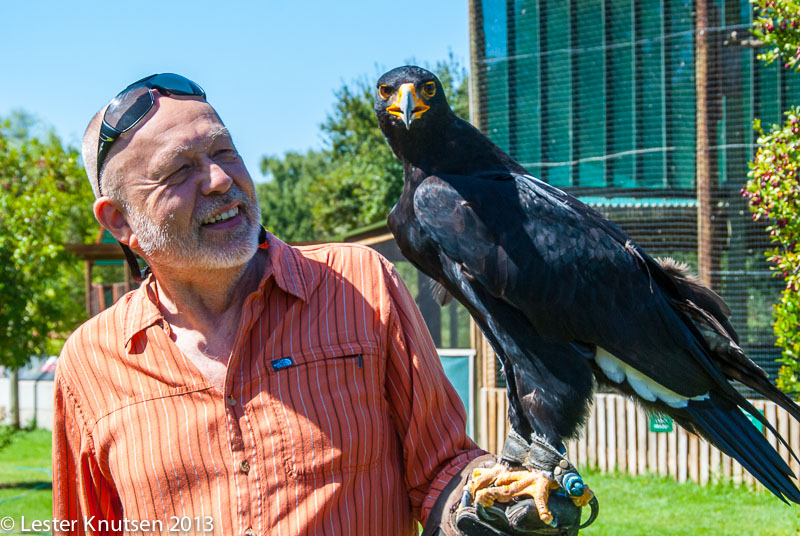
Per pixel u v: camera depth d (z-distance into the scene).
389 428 2.45
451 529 2.36
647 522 7.17
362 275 2.53
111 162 2.40
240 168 2.43
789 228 5.79
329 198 23.39
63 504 2.58
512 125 9.75
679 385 2.81
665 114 9.32
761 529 6.90
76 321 11.99
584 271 2.78
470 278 2.85
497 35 9.77
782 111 8.78
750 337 8.66
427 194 2.89
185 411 2.33
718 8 8.71
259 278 2.50
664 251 9.38
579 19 9.53
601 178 9.52
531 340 2.82
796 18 5.66
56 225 10.84
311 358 2.35
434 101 3.01
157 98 2.40
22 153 11.81
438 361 2.61
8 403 17.48
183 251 2.33
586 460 9.10
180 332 2.46
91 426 2.45
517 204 2.84
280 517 2.23
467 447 2.60
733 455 2.79
